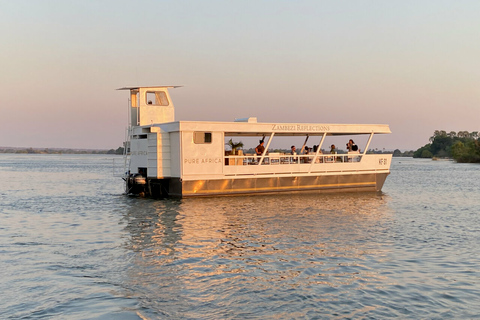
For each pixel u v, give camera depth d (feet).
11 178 208.54
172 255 50.49
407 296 37.60
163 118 116.26
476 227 70.44
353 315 33.60
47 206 96.84
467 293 38.40
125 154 115.24
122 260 48.34
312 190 113.80
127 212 84.48
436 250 54.03
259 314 33.65
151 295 37.50
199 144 100.42
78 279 41.55
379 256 50.72
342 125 115.96
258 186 107.24
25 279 41.55
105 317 32.89
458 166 395.14
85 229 67.36
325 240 58.85
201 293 37.99
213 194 103.09
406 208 93.30
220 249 53.42
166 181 104.94
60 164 459.32
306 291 38.63
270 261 48.01
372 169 121.60
